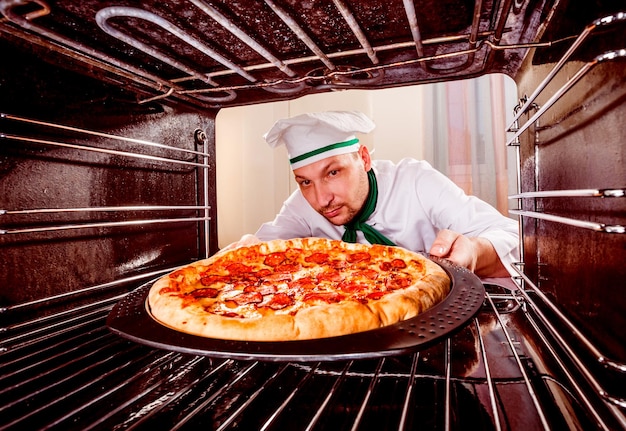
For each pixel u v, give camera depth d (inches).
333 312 24.7
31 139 28.1
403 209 73.1
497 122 125.1
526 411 18.6
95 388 22.2
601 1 18.5
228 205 161.5
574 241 24.2
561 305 26.6
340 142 59.7
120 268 40.3
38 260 32.3
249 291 34.9
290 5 26.4
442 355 24.6
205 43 31.9
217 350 20.5
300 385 21.2
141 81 36.4
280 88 42.7
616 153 18.1
